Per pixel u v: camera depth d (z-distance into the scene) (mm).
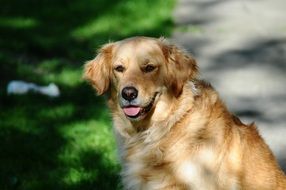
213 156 5930
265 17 15148
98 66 6543
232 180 5945
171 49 6242
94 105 10102
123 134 6441
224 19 15086
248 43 13555
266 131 9500
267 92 11016
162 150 6125
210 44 13539
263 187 6047
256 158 6102
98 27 14641
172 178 6070
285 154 8812
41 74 11641
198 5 16203
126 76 6117
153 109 6184
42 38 13828
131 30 14281
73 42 13734
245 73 11938
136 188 6336
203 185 5957
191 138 5996
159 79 6164
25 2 16891
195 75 6227
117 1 16406
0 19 15281
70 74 11500
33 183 7688
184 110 6051
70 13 15789
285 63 12391
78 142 8727
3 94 10305
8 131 9031
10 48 13109
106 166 8062
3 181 7723
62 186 7637
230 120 6141
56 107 9969
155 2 16172
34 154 8359
